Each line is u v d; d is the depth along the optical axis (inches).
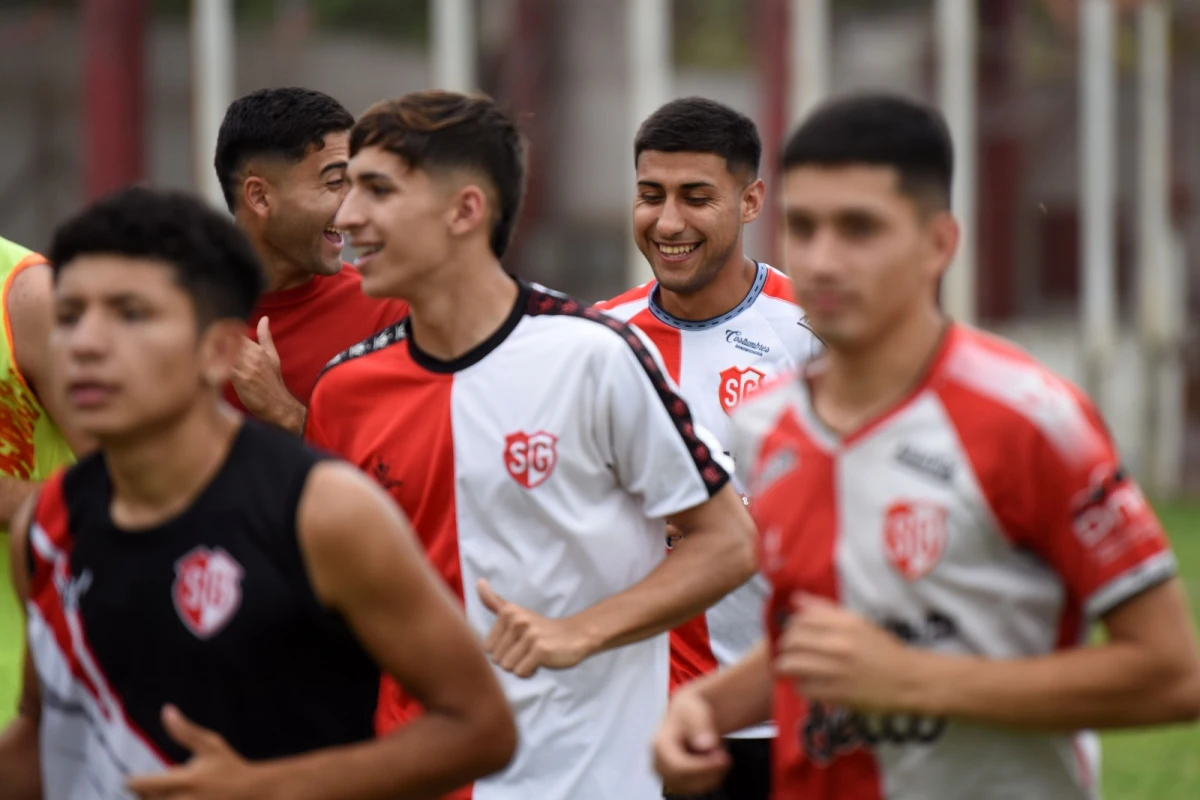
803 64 2645.2
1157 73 2908.5
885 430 372.5
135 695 344.2
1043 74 3154.5
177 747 342.3
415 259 484.4
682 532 521.3
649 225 672.4
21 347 548.1
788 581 387.9
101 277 335.6
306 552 337.4
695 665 653.3
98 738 351.9
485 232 496.1
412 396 513.7
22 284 549.0
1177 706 356.5
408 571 342.3
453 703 349.1
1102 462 358.0
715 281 684.1
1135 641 356.2
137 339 334.3
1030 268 3230.8
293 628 339.6
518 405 501.0
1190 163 3132.4
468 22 2746.1
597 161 3358.8
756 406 404.2
